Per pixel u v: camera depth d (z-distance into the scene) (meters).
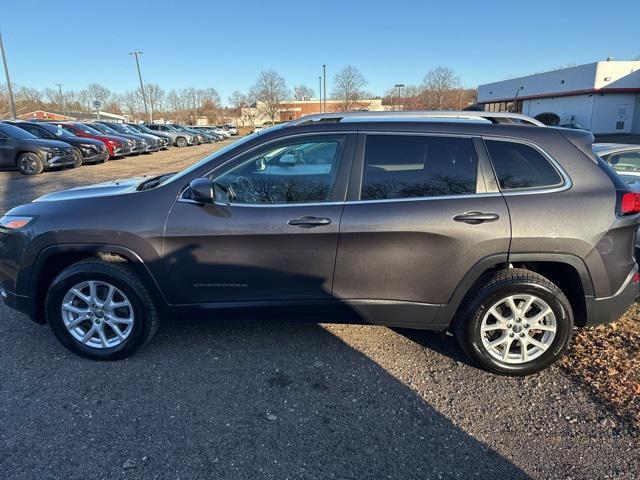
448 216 3.04
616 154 6.78
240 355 3.51
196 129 43.75
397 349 3.63
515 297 3.15
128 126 29.25
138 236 3.18
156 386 3.11
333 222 3.09
